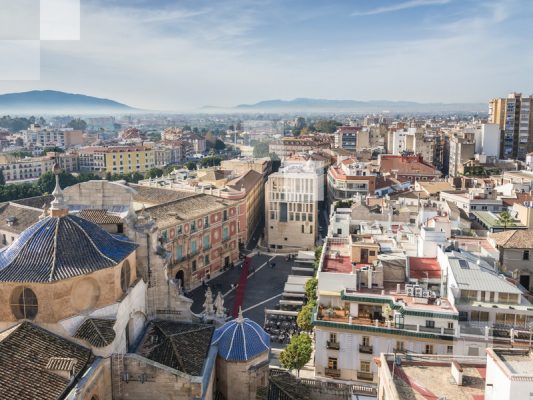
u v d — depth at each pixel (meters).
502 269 82.44
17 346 40.78
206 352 51.38
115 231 56.66
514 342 62.94
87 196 61.06
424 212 107.75
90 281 46.19
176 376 44.53
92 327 45.03
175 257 119.81
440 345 66.50
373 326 69.38
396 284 77.69
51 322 43.78
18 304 44.16
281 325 99.62
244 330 53.28
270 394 54.28
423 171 196.50
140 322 54.97
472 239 91.56
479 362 46.03
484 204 135.12
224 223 139.75
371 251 81.88
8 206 123.62
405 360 46.16
